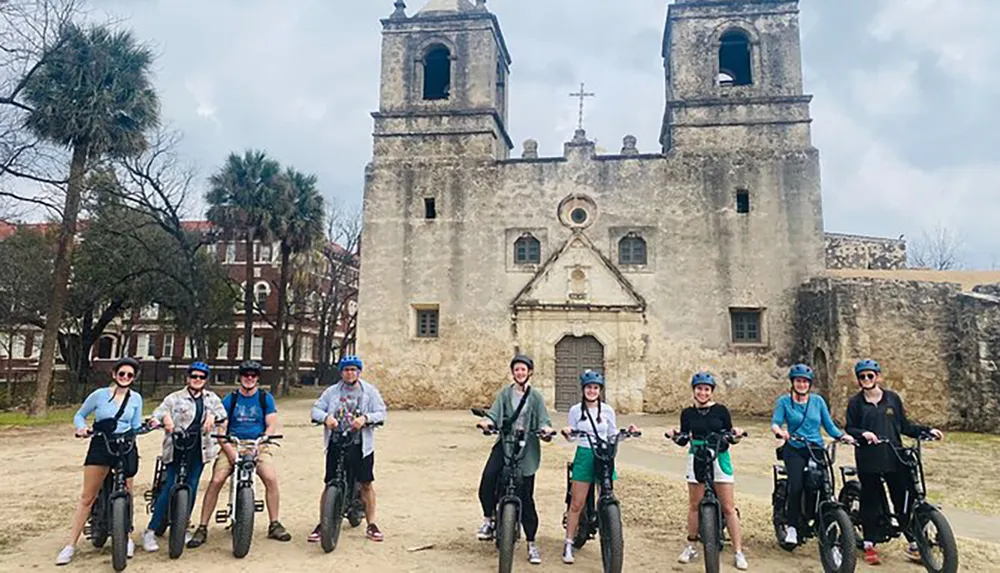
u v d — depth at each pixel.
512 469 5.88
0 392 27.05
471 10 25.16
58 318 19.91
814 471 5.98
